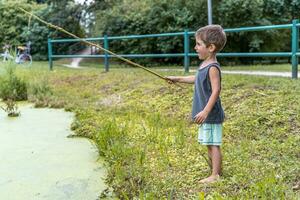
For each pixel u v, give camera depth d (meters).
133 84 7.80
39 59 18.98
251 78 6.67
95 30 17.06
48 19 18.86
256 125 4.54
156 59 14.76
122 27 15.15
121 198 3.13
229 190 3.00
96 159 4.14
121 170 3.49
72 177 3.64
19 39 19.69
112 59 16.23
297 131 4.21
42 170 3.84
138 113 5.87
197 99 3.27
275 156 3.62
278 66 11.86
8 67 8.27
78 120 5.70
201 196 2.70
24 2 20.56
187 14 13.95
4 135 5.16
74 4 18.39
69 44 18.88
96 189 3.36
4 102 7.69
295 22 6.67
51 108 7.00
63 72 10.82
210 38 3.16
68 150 4.46
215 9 13.75
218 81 3.15
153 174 3.43
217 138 3.22
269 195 2.81
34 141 4.86
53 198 3.21
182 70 9.65
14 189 3.40
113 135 4.39
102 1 17.97
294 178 3.12
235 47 14.20
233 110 5.16
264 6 14.76
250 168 3.38
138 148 4.05
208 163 3.41
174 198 2.96
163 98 6.42
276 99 5.19
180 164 3.63
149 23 14.45
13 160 4.16
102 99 7.30
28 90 8.33
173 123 5.07
